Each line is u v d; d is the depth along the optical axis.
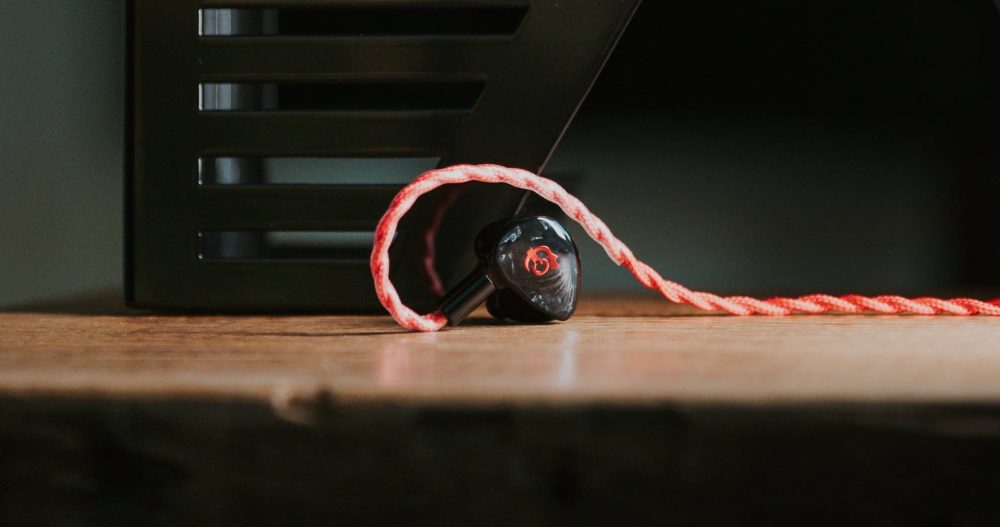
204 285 0.36
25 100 0.50
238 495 0.27
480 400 0.26
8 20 0.49
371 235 0.39
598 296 0.43
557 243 0.34
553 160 0.47
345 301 0.36
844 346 0.31
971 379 0.27
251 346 0.31
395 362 0.29
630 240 0.47
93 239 0.56
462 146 0.36
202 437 0.27
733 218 0.47
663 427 0.26
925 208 0.47
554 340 0.32
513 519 0.26
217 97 0.36
